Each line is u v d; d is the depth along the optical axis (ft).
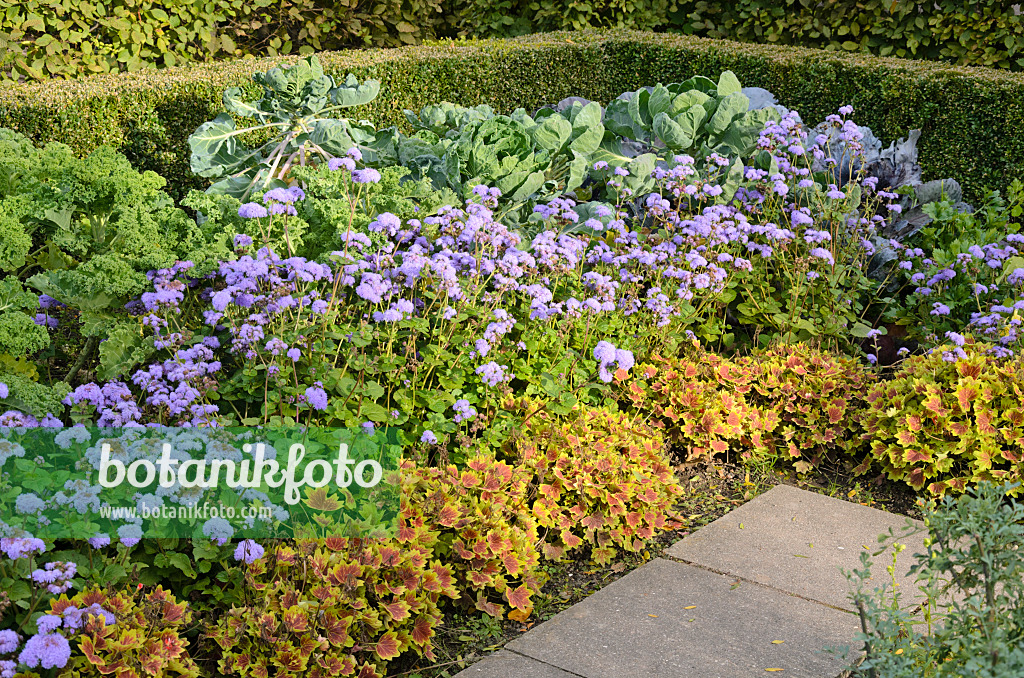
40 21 24.64
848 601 11.85
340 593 10.03
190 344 12.66
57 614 8.87
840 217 18.88
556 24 33.40
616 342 15.56
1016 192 21.20
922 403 15.14
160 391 11.47
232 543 10.41
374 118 24.98
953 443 14.92
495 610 11.44
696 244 17.53
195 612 10.19
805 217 17.90
